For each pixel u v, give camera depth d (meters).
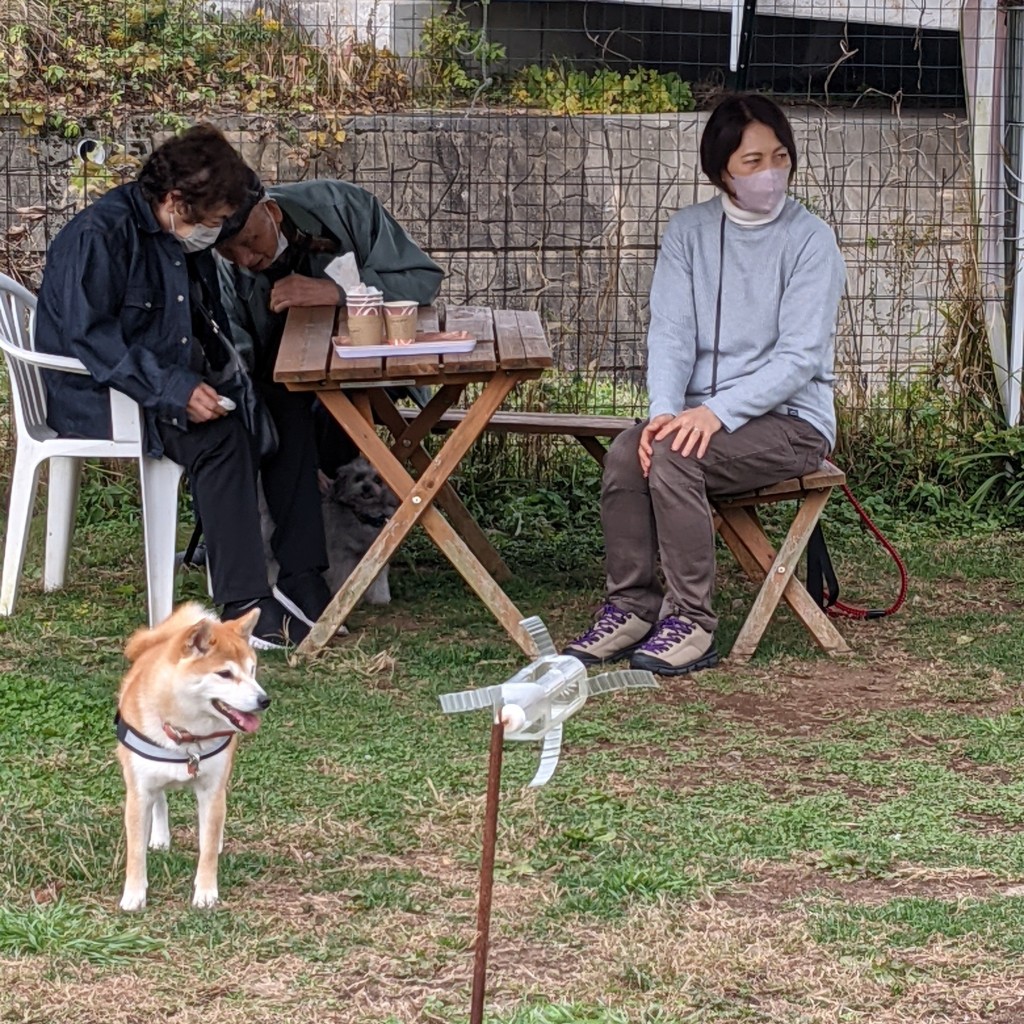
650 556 4.96
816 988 2.83
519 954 2.97
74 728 4.16
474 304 8.04
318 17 10.88
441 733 4.23
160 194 4.78
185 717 3.00
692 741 4.23
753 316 4.96
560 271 8.05
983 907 3.15
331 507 5.57
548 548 6.51
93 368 4.77
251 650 3.12
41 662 4.75
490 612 5.52
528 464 7.06
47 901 3.15
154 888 3.22
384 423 5.85
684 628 4.85
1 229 8.28
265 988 2.81
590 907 3.17
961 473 7.07
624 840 3.52
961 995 2.80
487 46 10.78
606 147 8.43
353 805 3.70
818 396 4.97
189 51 9.78
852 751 4.14
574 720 4.35
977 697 4.64
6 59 9.07
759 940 3.01
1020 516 6.91
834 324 5.00
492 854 2.33
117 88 9.30
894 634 5.31
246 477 4.94
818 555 5.42
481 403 4.79
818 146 8.82
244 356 5.27
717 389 5.02
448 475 4.88
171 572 5.00
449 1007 2.74
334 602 4.93
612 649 4.93
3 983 2.78
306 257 5.52
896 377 7.25
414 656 4.98
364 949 2.97
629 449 4.87
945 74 11.09
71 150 8.70
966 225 7.18
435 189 9.02
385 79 10.24
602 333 7.38
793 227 4.95
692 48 11.62
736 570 6.17
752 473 4.82
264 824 3.57
